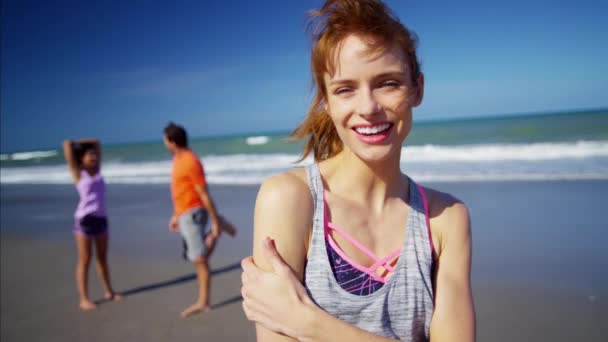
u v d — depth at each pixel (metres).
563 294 4.82
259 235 1.27
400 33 1.16
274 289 1.19
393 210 1.34
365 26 1.14
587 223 7.23
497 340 4.05
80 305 5.27
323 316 1.14
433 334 1.29
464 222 1.38
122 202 12.73
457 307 1.29
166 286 5.84
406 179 1.43
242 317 4.80
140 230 9.01
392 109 1.17
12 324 4.88
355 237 1.28
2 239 9.16
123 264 6.86
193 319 4.81
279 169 18.80
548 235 6.81
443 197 1.43
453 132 34.06
